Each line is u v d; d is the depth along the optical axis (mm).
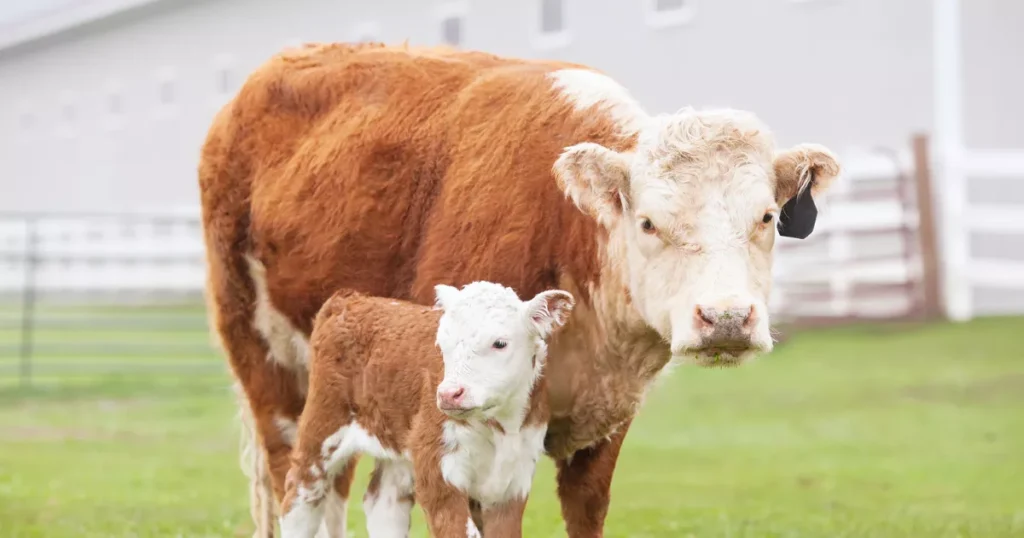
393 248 9992
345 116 10508
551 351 9172
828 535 12367
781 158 8586
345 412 9211
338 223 10211
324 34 42875
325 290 10305
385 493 9305
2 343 33281
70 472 16844
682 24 32906
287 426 11086
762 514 13719
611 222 8711
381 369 8859
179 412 22891
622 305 8859
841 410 20594
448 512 8414
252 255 10930
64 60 56719
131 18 51250
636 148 8859
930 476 16156
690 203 8273
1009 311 28234
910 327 26625
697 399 22156
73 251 46188
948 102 28016
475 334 8188
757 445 18422
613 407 9227
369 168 10156
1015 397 20844
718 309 7941
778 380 23234
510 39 37188
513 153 9500
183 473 16891
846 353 24891
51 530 12695
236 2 46000
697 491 15289
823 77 30141
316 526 9492
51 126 58000
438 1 39125
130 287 44281
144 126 50969
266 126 10953
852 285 27844
